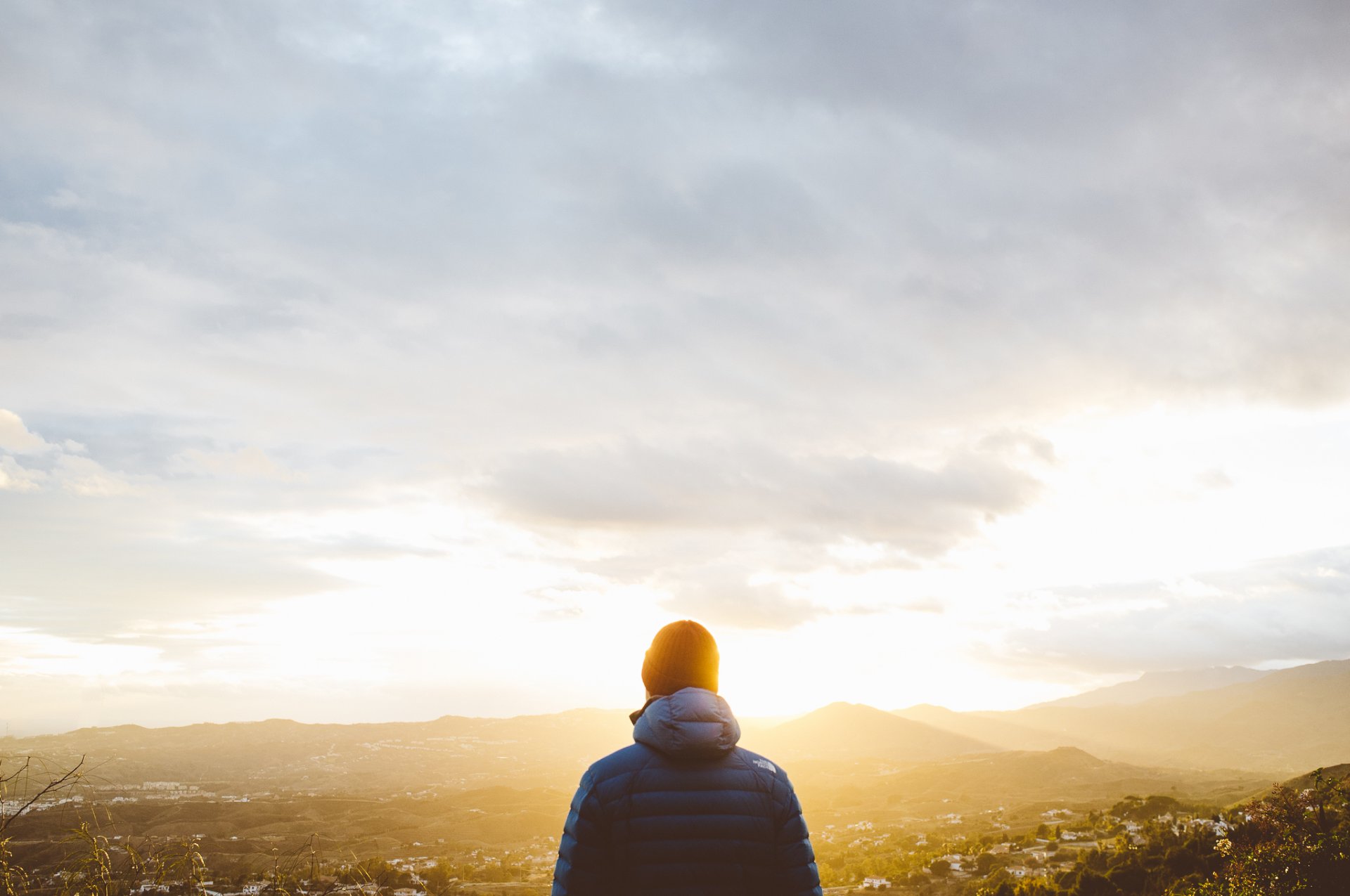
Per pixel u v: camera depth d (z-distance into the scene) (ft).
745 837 8.58
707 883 8.37
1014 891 170.19
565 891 8.46
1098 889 128.67
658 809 8.54
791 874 8.77
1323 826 39.60
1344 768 43.60
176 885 12.25
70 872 11.22
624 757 8.95
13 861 11.29
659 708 8.95
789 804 9.04
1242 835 44.39
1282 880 38.88
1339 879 36.86
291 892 12.63
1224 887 43.52
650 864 8.38
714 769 8.84
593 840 8.54
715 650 9.89
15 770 12.97
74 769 13.70
